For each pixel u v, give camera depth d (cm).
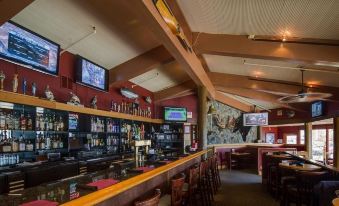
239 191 752
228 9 442
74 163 520
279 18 439
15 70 450
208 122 1317
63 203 193
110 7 473
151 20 409
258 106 1421
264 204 613
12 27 418
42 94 505
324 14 402
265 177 856
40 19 453
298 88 869
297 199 516
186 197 407
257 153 1146
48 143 512
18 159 456
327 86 804
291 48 552
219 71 965
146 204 223
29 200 207
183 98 1247
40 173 434
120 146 787
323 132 1348
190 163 568
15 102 405
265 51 569
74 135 598
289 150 1029
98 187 240
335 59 525
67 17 473
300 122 1206
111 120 755
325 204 398
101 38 573
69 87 582
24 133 471
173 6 468
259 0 393
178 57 580
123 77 724
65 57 574
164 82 1028
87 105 648
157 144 1088
